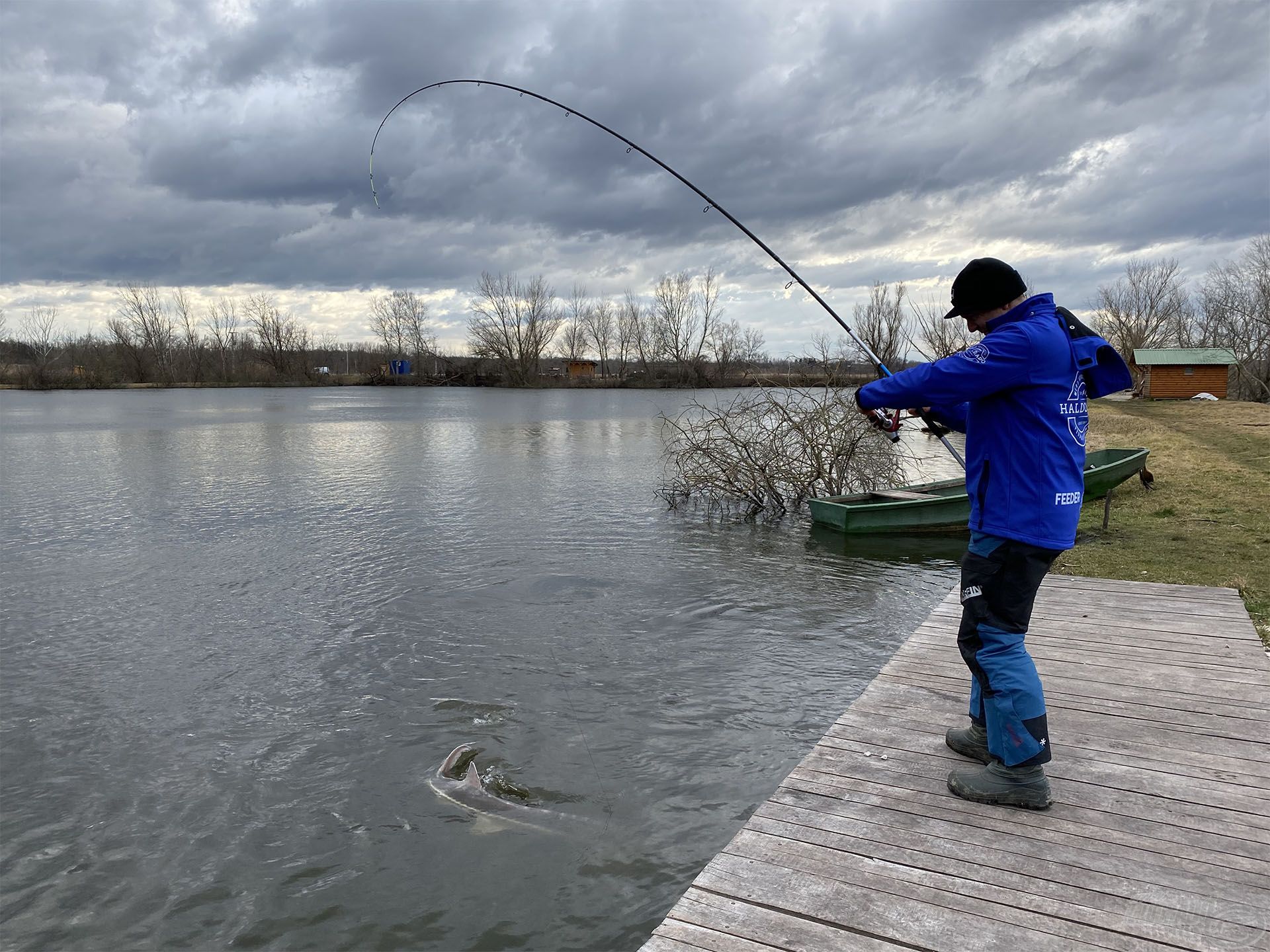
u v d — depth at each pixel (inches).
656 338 2866.6
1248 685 149.7
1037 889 93.3
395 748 206.2
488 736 211.2
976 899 91.9
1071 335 104.3
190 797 186.2
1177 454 637.3
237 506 534.6
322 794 186.1
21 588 347.6
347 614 310.3
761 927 88.6
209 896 153.0
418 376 3021.7
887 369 150.2
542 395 2272.4
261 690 242.8
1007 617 107.2
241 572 371.2
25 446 905.5
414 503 543.5
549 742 206.7
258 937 142.2
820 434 505.4
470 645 275.9
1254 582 261.1
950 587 342.3
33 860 164.4
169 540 435.8
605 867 156.7
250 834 171.5
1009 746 108.4
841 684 241.1
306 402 1932.8
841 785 117.8
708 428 525.7
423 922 143.9
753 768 192.5
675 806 177.0
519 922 143.1
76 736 215.9
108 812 180.9
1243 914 87.7
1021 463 102.0
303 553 405.4
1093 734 130.6
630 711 223.6
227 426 1187.3
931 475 689.0
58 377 2719.0
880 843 103.3
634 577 358.6
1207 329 2016.5
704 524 474.6
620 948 136.5
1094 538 349.7
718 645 273.4
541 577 358.9
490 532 453.1
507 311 2822.3
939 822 107.5
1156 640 175.2
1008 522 102.7
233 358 3363.7
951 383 101.7
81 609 319.6
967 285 108.3
